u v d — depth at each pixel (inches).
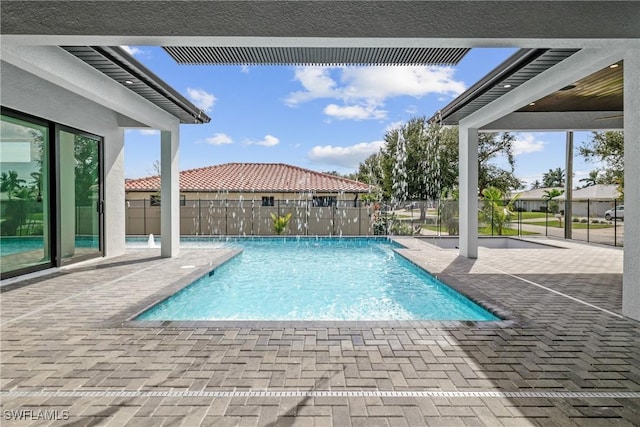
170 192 366.0
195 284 264.5
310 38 157.2
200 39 157.2
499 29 157.5
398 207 686.5
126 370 122.0
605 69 248.2
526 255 394.3
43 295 216.5
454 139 864.3
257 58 238.2
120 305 195.6
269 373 120.4
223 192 807.1
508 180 979.9
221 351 136.9
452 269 311.1
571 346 143.6
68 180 318.3
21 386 112.0
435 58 236.1
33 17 150.7
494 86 259.9
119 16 152.3
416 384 114.0
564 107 368.8
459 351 138.2
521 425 94.5
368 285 311.0
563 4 157.6
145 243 546.0
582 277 277.3
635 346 143.8
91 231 349.4
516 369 124.1
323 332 156.3
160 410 100.1
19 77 251.9
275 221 673.6
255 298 273.0
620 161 764.0
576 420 96.6
